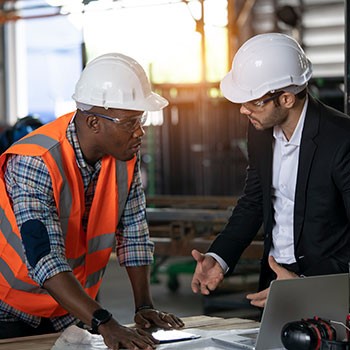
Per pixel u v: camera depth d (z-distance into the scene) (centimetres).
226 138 771
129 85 233
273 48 240
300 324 197
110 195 256
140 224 267
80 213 247
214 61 849
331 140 246
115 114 232
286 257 269
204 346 218
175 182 799
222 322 254
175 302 661
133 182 264
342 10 793
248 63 240
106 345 218
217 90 751
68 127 243
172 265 701
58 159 238
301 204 255
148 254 267
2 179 242
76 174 243
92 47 842
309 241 258
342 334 210
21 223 230
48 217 232
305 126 249
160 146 798
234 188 776
